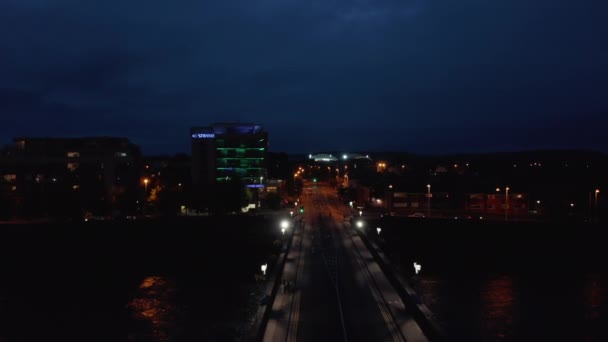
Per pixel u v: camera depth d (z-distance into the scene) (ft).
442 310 166.61
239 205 361.51
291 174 597.93
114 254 255.50
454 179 420.36
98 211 330.13
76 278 213.46
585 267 226.58
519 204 371.76
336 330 122.72
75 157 389.39
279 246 232.53
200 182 403.54
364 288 162.40
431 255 243.81
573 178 409.28
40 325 155.53
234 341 138.00
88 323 156.35
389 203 400.06
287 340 116.47
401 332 121.19
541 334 145.69
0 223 291.38
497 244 251.80
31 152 395.34
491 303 175.11
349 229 299.38
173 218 307.37
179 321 156.35
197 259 243.60
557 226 242.58
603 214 322.55
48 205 315.99
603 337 143.13
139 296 185.26
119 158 397.80
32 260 245.45
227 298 180.34
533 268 225.15
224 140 444.96
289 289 159.74
